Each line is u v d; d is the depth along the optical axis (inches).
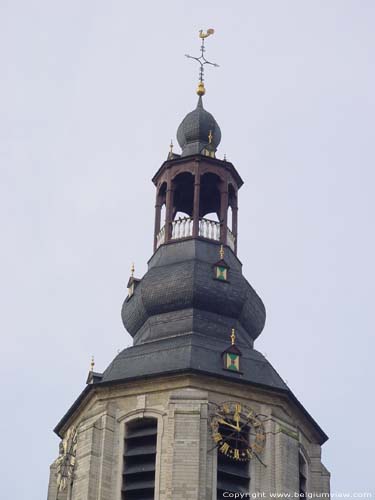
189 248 5182.1
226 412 4734.3
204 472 4589.1
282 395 4825.3
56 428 5049.2
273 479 4692.4
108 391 4825.3
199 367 4771.2
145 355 4884.4
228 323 5027.1
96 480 4662.9
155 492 4596.5
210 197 5472.4
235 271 5147.6
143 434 4722.0
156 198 5408.5
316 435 4987.7
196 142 5482.3
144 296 5064.0
